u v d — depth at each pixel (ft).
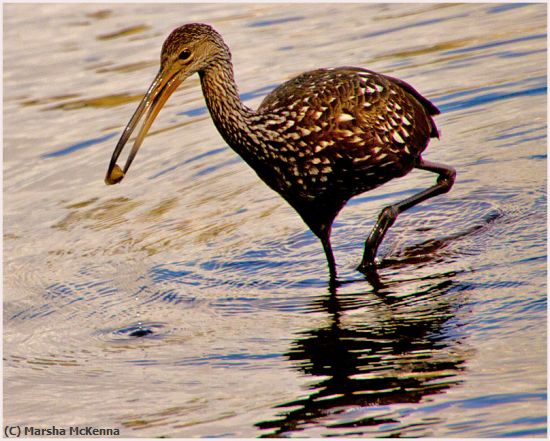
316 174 39.04
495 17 68.85
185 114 60.64
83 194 51.39
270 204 48.08
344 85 38.96
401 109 40.14
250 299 38.47
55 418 31.40
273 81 61.26
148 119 37.65
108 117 59.88
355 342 33.76
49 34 75.56
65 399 32.63
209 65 37.86
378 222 40.27
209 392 31.81
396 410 29.30
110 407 31.65
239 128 38.29
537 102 54.60
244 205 48.21
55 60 69.92
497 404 28.94
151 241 45.19
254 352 34.06
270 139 38.27
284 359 33.30
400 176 41.50
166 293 39.91
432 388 30.22
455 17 70.33
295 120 38.06
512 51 61.93
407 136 40.27
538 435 27.35
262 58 65.98
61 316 39.24
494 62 60.80
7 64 70.18
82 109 61.46
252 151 38.75
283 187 39.81
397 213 40.70
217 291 39.55
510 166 47.93
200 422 29.91
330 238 43.80
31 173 54.24
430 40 65.92
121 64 67.62
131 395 32.32
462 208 44.42
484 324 33.73
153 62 66.95
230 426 29.50
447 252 40.24
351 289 38.27
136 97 61.77
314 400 30.40
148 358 34.78
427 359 31.96
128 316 38.40
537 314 33.88
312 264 41.29
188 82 67.41
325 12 75.61
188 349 34.99
